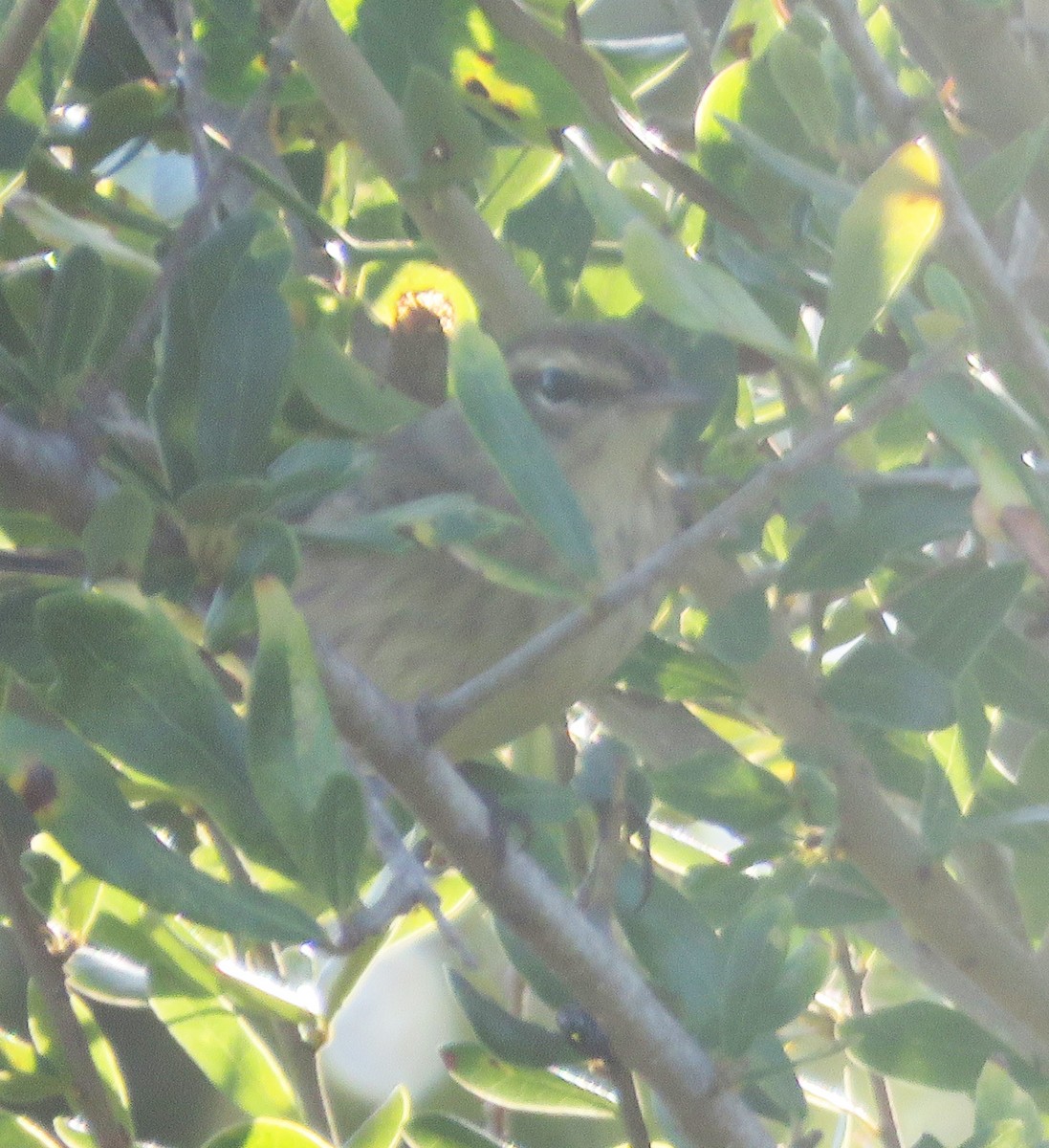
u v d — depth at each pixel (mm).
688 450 9547
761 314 5949
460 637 9195
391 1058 12570
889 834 8078
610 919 7492
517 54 8719
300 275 9312
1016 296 6766
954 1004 9125
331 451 5859
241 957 8492
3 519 7266
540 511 5965
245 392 5996
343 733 6051
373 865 8609
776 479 6055
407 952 12805
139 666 5648
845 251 5926
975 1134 8062
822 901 8289
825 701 8164
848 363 9148
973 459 6316
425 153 8398
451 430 9805
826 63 8539
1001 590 8016
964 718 7941
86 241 7805
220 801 5629
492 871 6371
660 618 10477
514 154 9977
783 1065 7102
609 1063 7246
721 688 8953
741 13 9227
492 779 8133
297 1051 7754
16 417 6180
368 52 8867
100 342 7969
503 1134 8758
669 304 5754
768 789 8016
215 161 9016
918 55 10422
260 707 5438
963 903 8133
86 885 7668
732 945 7207
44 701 6289
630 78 9320
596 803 7805
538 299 9336
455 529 6219
